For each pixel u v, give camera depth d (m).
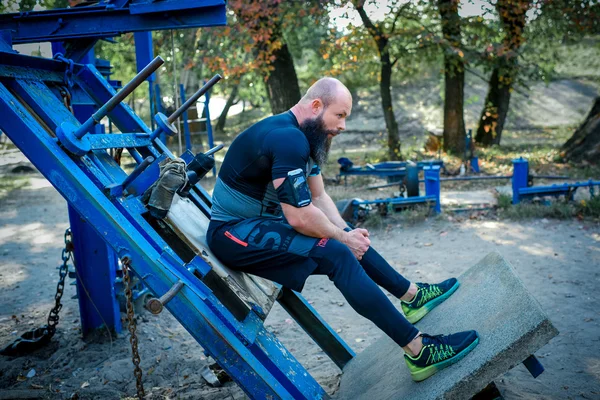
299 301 3.52
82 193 2.46
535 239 7.31
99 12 3.20
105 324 4.73
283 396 2.48
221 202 2.79
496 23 16.17
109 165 3.02
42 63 3.07
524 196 8.91
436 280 6.00
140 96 21.58
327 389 3.40
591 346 4.07
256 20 12.56
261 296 2.79
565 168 13.66
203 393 3.65
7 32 2.94
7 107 2.46
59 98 3.19
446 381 2.48
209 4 3.05
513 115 25.30
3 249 8.31
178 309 2.48
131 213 2.55
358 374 3.30
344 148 21.91
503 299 2.81
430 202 8.88
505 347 2.41
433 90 26.47
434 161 12.74
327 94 2.69
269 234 2.65
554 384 3.49
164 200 2.60
